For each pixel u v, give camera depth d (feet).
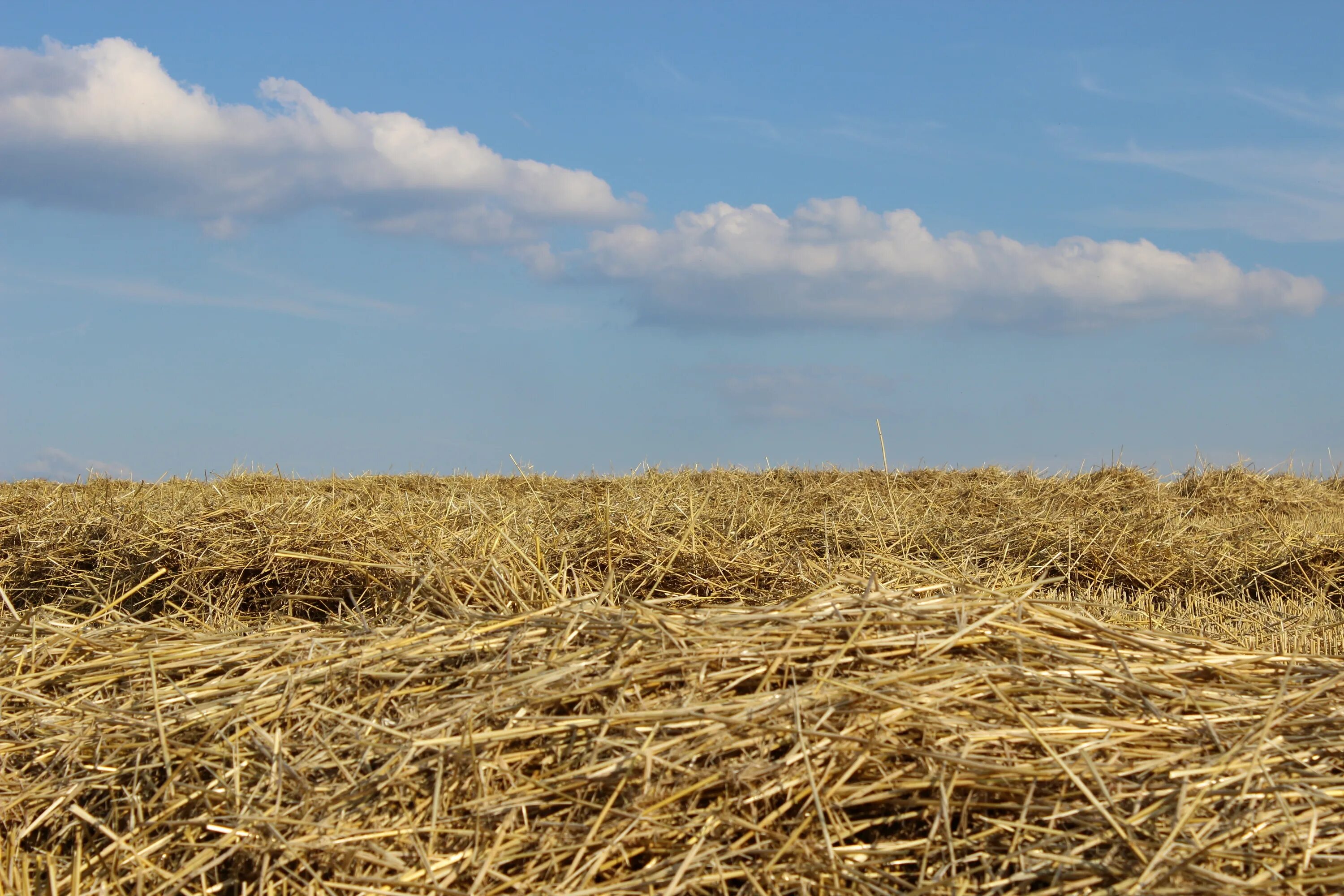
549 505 30.27
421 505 25.98
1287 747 9.56
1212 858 8.12
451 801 9.13
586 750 9.45
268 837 8.89
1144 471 38.17
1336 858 8.23
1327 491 38.04
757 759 9.06
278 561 18.93
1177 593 21.03
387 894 8.26
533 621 11.94
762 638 10.97
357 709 10.69
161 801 9.73
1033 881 8.14
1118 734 9.63
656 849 8.54
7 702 11.82
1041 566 21.62
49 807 9.87
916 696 9.79
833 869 8.10
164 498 26.91
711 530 21.09
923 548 22.81
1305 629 17.24
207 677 12.04
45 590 19.95
